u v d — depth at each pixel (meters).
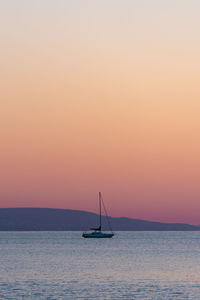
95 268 129.12
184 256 174.50
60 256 174.75
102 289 92.12
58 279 105.81
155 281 102.44
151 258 164.88
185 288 93.19
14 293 88.06
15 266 135.38
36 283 99.69
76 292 88.94
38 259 161.00
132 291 89.94
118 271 121.44
